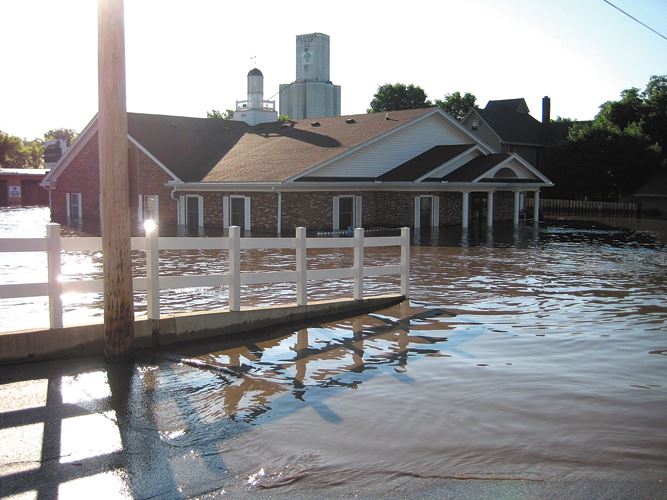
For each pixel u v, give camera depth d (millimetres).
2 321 11836
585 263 20391
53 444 6047
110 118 8406
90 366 8477
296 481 5406
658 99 63750
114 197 8531
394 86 85500
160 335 9625
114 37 8352
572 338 10352
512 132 62969
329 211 33531
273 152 36281
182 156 37719
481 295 14328
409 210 34906
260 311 10828
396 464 5734
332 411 7012
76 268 18719
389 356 9234
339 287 15555
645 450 6047
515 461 5805
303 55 123250
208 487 5281
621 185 57938
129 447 6016
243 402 7262
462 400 7387
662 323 11508
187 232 31516
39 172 65500
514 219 39344
